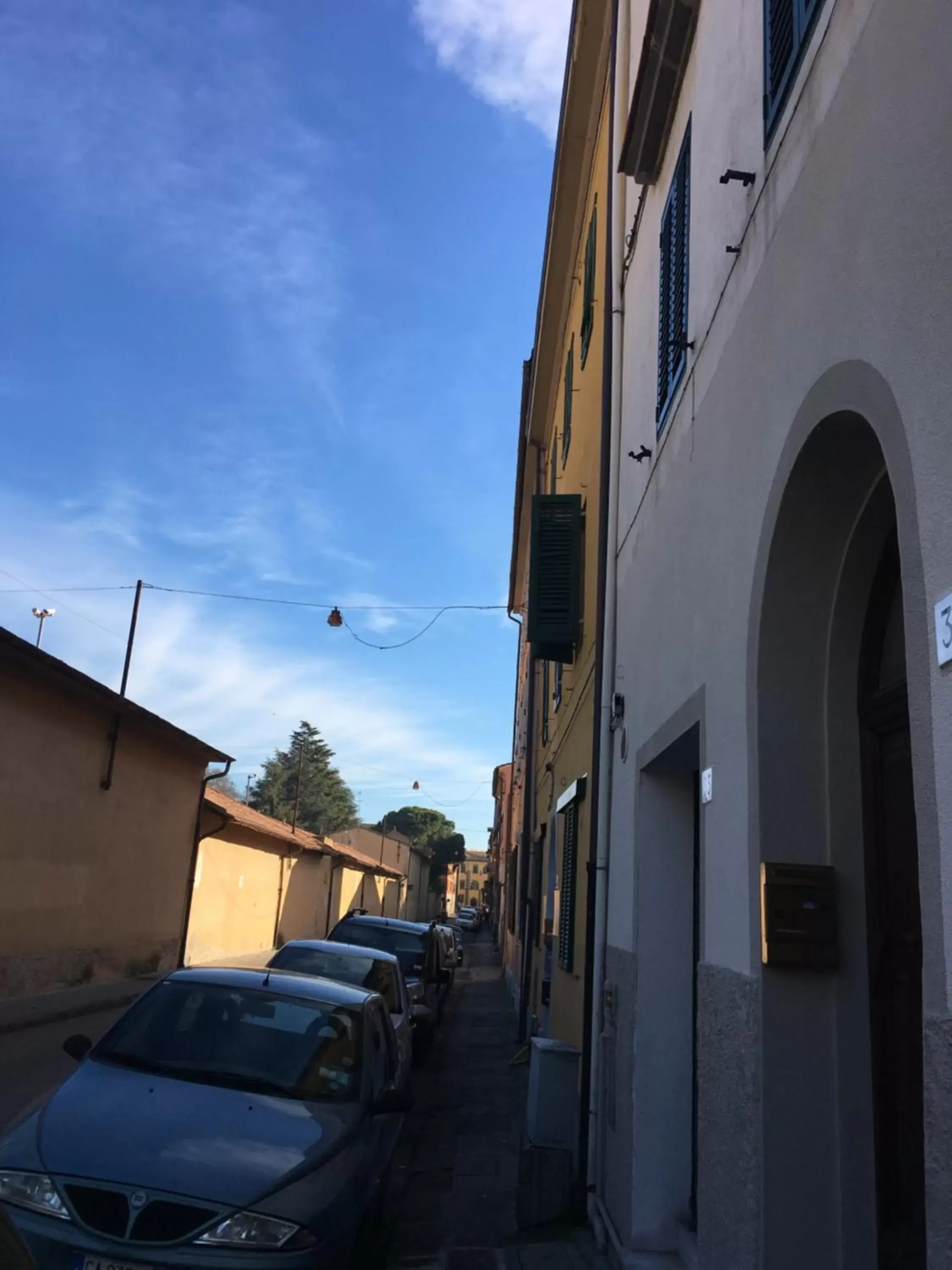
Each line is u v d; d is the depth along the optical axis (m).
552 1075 7.16
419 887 77.06
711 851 4.04
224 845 24.77
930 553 2.15
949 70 2.21
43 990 14.60
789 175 3.42
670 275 5.81
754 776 3.44
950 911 1.99
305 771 73.94
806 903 3.26
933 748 2.09
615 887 6.81
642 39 7.78
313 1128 4.81
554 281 14.17
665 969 5.73
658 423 5.89
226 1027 5.54
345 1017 5.94
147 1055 5.26
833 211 2.94
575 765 10.21
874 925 3.25
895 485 2.37
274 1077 5.21
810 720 3.44
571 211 12.63
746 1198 3.21
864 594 3.41
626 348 7.90
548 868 13.00
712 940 3.94
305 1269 4.01
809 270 3.14
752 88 4.03
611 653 7.45
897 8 2.54
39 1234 3.88
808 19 3.25
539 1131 7.02
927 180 2.29
